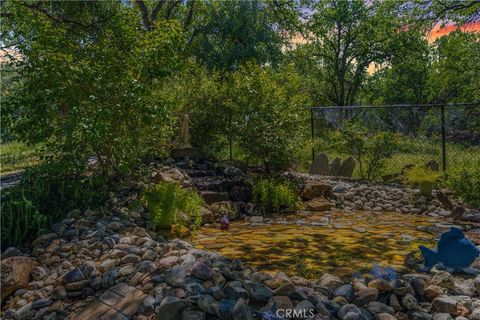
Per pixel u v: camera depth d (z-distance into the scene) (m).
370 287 4.01
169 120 8.13
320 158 11.44
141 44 7.68
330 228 6.67
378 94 42.75
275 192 8.12
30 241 5.85
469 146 16.84
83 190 6.91
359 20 29.66
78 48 7.26
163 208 6.52
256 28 24.64
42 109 6.78
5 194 6.82
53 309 4.20
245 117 10.46
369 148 10.62
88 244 5.45
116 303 4.08
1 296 4.47
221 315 3.63
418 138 16.95
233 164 10.29
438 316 3.70
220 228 6.76
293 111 10.59
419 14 16.50
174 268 4.35
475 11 15.95
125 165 7.39
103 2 17.02
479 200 7.79
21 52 6.79
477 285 4.13
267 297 3.83
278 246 5.64
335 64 31.25
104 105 6.91
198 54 23.86
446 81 23.88
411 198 8.41
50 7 16.52
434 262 4.73
